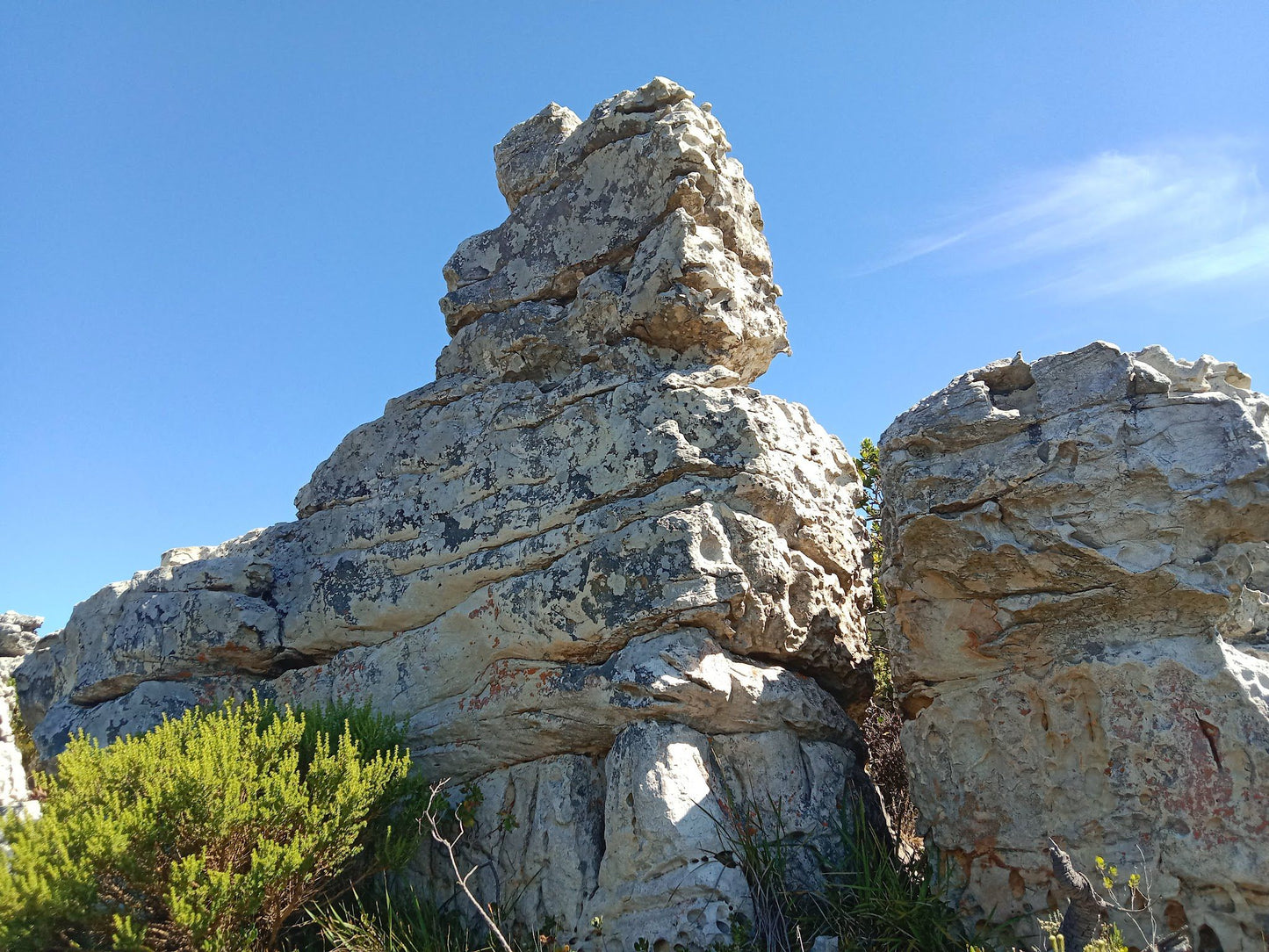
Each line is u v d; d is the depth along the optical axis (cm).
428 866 714
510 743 719
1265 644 592
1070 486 581
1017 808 596
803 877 630
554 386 810
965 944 577
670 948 581
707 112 852
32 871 520
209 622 834
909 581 639
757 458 707
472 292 890
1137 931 536
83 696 851
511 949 617
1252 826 519
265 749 617
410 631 797
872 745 805
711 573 671
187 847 559
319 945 638
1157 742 554
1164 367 603
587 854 666
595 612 690
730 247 834
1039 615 598
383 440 877
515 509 764
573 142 866
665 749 641
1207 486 556
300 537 880
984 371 631
